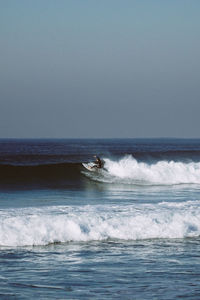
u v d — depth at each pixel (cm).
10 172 8988
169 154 16575
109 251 3631
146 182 8588
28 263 3278
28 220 4116
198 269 3203
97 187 7881
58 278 2977
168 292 2748
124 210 4897
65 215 4400
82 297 2653
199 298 2666
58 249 3662
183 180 8731
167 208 5050
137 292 2744
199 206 5225
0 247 3647
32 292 2711
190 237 4112
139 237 4050
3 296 2628
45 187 7744
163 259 3431
